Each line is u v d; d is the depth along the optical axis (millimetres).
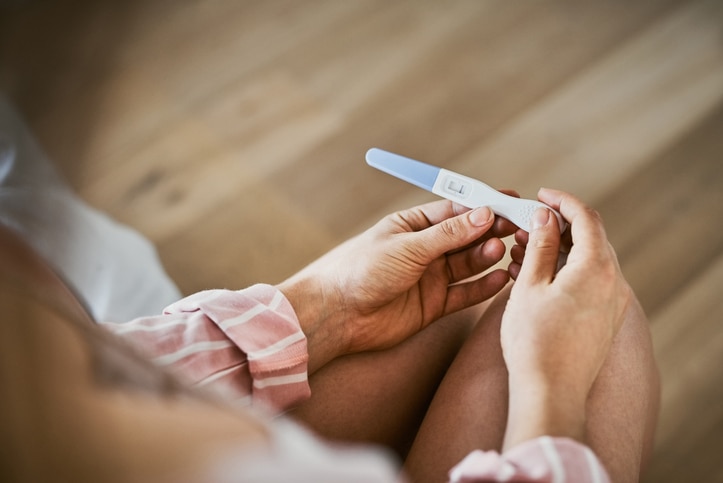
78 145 1562
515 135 1493
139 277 976
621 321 715
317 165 1501
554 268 734
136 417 386
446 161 1480
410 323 854
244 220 1453
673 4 1619
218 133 1558
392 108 1553
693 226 1361
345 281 822
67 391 373
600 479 541
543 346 653
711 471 1161
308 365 803
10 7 1754
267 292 738
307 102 1581
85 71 1669
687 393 1220
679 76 1528
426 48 1622
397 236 829
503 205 837
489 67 1581
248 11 1723
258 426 428
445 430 711
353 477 443
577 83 1543
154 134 1566
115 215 1477
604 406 698
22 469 366
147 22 1725
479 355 767
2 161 979
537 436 583
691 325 1272
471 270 884
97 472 376
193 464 393
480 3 1670
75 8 1745
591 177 1431
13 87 1651
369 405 816
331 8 1708
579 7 1638
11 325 370
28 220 897
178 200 1484
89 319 482
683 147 1444
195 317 702
